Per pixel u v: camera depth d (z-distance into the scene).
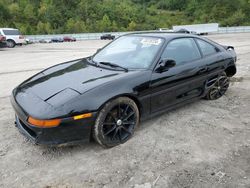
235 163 2.88
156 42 3.80
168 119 3.96
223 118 4.02
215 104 4.61
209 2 90.56
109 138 3.14
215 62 4.44
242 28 48.00
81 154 3.04
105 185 2.54
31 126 2.72
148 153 3.07
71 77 3.34
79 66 3.81
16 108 3.00
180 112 4.23
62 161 2.91
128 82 3.16
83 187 2.51
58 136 2.73
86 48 19.89
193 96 4.18
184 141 3.33
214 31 43.91
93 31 78.56
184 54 3.98
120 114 3.18
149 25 87.62
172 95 3.74
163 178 2.63
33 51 16.34
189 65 3.94
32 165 2.84
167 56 3.69
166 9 119.81
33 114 2.71
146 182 2.58
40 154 3.04
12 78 7.03
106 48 4.30
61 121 2.69
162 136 3.46
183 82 3.84
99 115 2.94
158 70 3.48
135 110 3.30
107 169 2.78
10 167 2.80
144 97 3.34
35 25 78.75
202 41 4.44
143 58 3.62
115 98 3.04
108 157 2.99
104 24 81.19
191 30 42.75
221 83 4.81
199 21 85.12
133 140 3.34
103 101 2.90
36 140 2.75
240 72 7.07
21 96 3.10
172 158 2.97
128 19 90.00
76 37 49.00
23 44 23.28
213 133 3.54
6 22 63.66
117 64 3.66
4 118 4.02
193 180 2.60
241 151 3.10
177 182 2.58
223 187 2.50
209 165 2.84
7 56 12.88
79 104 2.78
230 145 3.24
